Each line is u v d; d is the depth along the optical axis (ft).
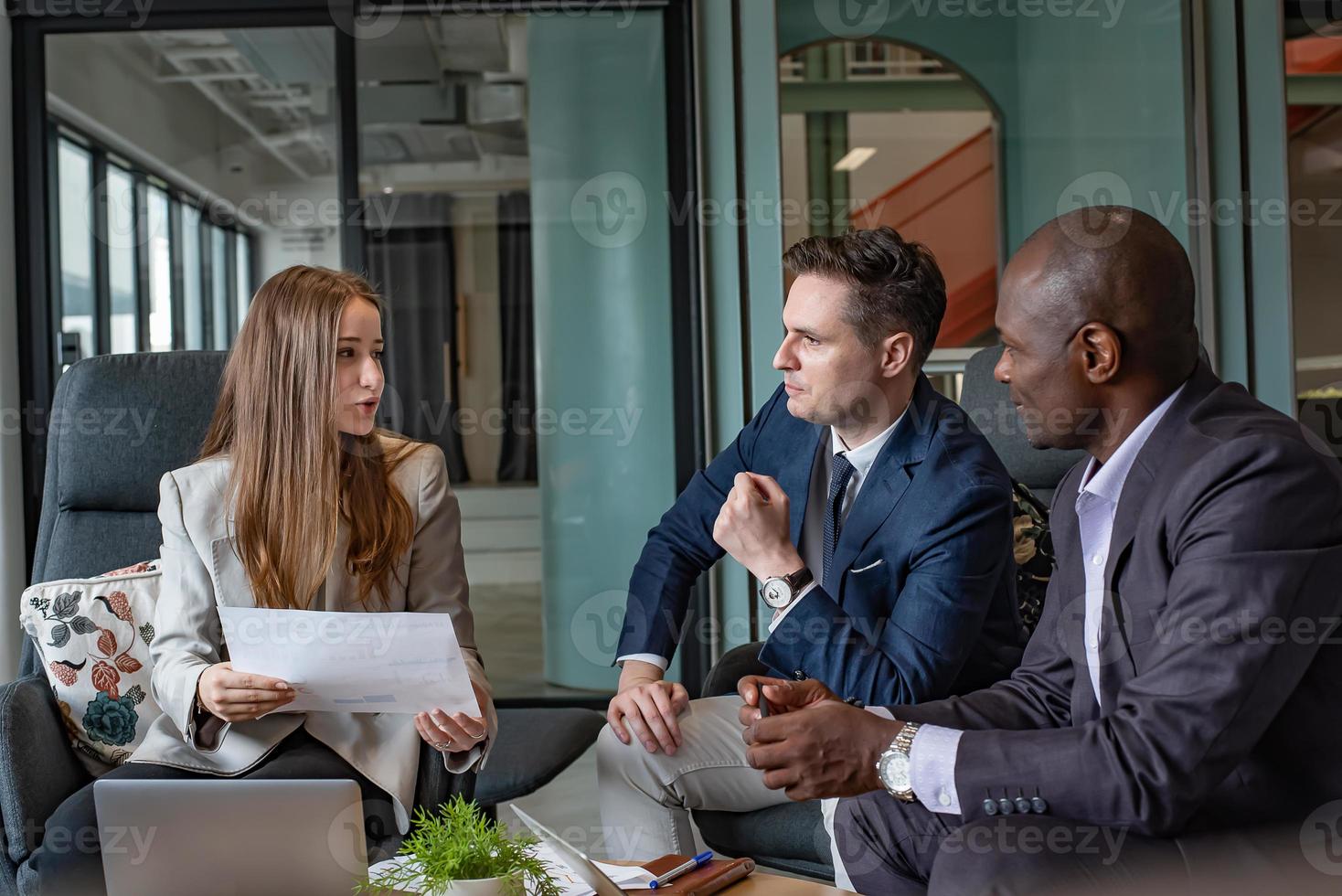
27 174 10.94
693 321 11.08
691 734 5.43
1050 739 3.63
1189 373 3.96
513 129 11.18
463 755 5.12
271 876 3.82
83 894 4.74
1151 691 3.50
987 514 5.16
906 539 5.24
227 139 16.60
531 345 11.26
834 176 11.14
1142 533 3.79
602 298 11.19
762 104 10.63
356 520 5.45
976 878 3.54
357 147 11.16
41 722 5.21
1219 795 3.67
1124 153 11.04
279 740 5.09
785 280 10.62
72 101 11.46
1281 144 10.83
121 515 6.40
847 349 5.30
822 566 5.72
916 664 4.93
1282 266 10.85
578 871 3.63
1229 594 3.39
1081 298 3.84
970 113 11.18
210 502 5.41
